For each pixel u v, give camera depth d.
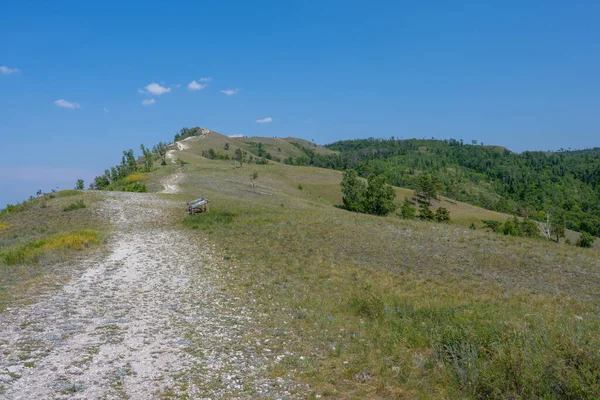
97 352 7.70
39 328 8.91
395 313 11.43
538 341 7.11
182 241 24.59
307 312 11.49
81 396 5.88
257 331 9.72
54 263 17.14
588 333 7.81
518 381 6.13
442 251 21.91
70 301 11.44
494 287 16.36
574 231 104.19
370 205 82.25
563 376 5.90
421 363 7.60
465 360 7.21
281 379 6.97
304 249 21.52
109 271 16.05
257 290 14.17
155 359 7.54
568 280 17.88
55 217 32.72
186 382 6.61
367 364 7.66
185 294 13.21
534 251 22.39
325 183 126.25
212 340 8.85
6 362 6.93
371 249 21.94
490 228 83.75
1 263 17.27
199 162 138.38
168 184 70.38
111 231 27.98
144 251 21.06
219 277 16.03
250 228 27.66
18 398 5.67
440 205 120.75
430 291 15.25
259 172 119.88
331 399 6.29
